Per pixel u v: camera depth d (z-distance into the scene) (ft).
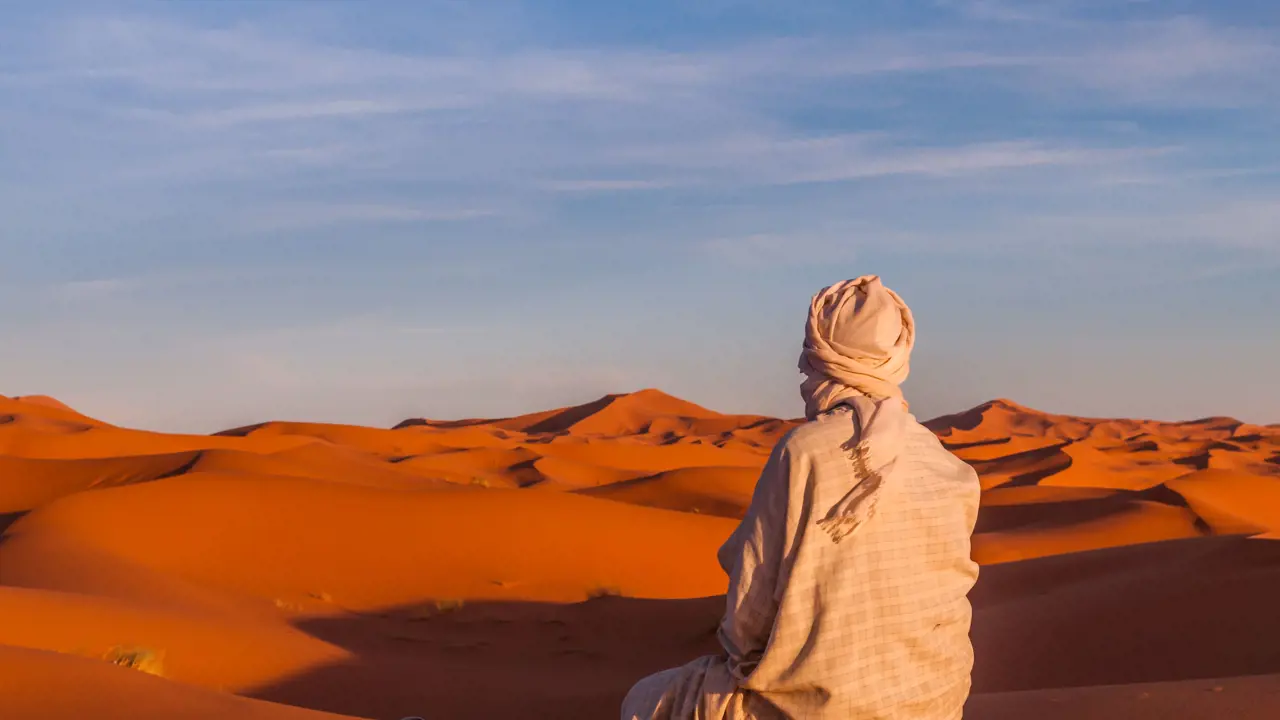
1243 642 46.68
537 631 61.77
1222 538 74.02
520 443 309.22
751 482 176.14
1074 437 537.65
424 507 85.97
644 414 523.29
